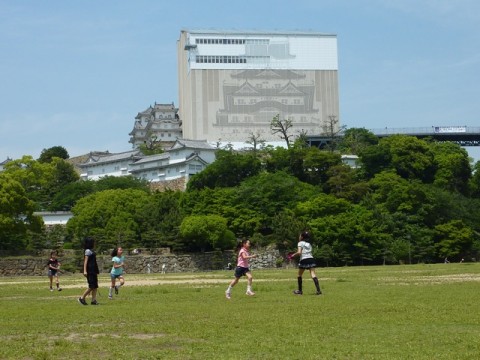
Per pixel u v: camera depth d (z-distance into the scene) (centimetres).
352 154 16012
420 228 10850
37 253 9881
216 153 14375
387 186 11531
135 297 3127
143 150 17875
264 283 4234
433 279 4234
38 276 8781
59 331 1814
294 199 10950
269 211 10731
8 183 9675
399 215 10844
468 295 2739
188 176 14850
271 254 10081
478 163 15238
